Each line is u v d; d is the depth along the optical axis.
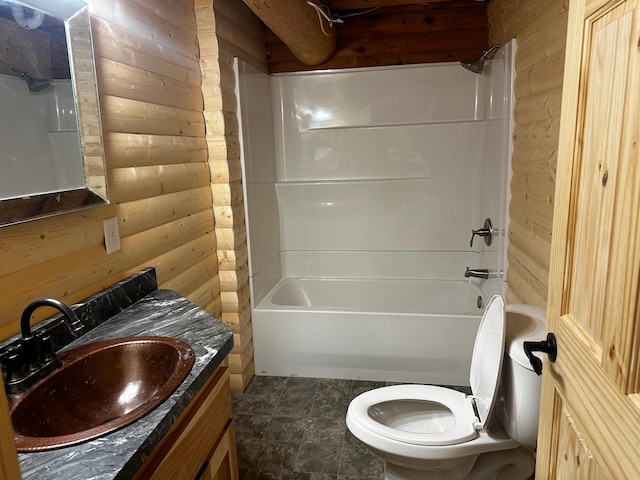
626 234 0.64
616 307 0.67
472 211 3.29
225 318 2.60
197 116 2.31
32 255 1.24
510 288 2.46
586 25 0.80
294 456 2.08
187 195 2.17
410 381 2.70
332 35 2.87
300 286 3.50
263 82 3.12
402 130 3.28
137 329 1.38
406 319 2.63
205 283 2.39
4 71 1.15
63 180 1.34
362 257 3.49
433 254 3.39
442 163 3.27
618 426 0.66
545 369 1.01
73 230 1.40
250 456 2.09
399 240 3.42
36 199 1.23
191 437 1.12
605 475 0.70
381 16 3.18
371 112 3.29
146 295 1.71
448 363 2.63
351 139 3.35
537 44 2.00
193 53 2.27
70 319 1.07
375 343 2.69
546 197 1.87
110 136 1.58
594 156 0.76
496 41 2.84
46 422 1.04
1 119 1.14
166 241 1.97
